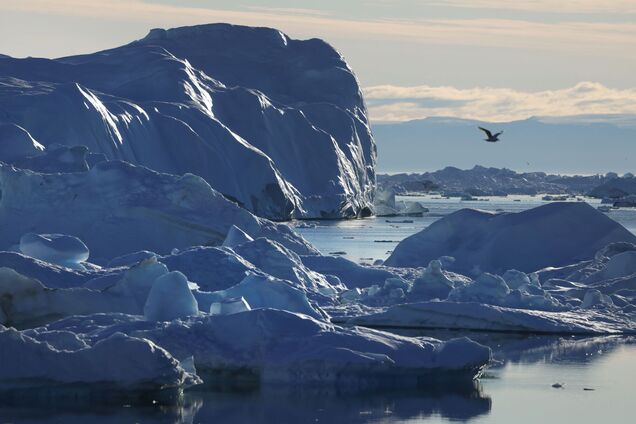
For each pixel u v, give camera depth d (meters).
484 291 84.19
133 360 52.69
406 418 52.00
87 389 52.88
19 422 48.88
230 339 57.53
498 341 73.50
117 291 67.62
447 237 119.25
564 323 77.88
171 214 110.75
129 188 112.50
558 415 53.25
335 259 102.00
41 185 112.69
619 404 55.47
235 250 88.25
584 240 117.50
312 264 101.06
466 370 59.53
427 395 56.34
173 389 54.03
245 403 53.47
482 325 77.44
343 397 55.12
